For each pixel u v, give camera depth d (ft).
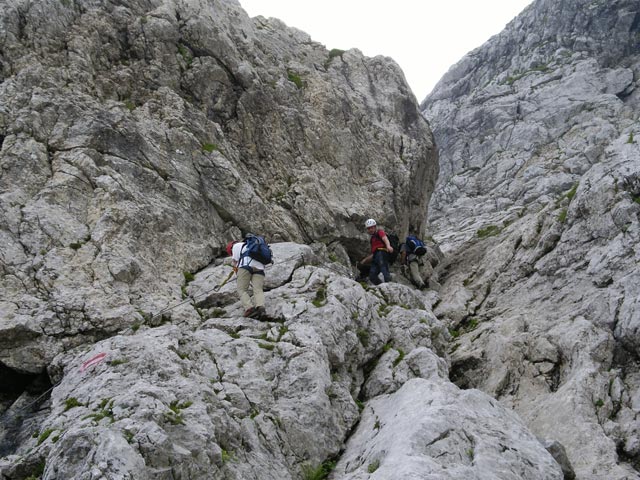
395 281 47.73
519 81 123.13
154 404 20.04
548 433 28.48
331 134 50.39
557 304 38.73
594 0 126.21
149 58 43.78
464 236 66.54
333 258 44.83
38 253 29.30
